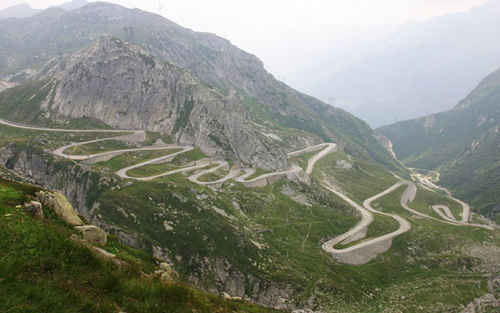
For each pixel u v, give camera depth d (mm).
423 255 154000
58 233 24578
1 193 29672
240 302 47781
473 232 187875
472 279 135125
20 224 23531
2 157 165625
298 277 114938
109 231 112938
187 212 130625
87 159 168000
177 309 22625
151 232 116375
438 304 111875
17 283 17953
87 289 19984
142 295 22062
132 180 146750
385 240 162000
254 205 164250
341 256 140625
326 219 174750
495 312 110750
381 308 107812
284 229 153625
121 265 25734
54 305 17422
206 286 105625
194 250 114125
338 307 104625
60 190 146500
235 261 114500
